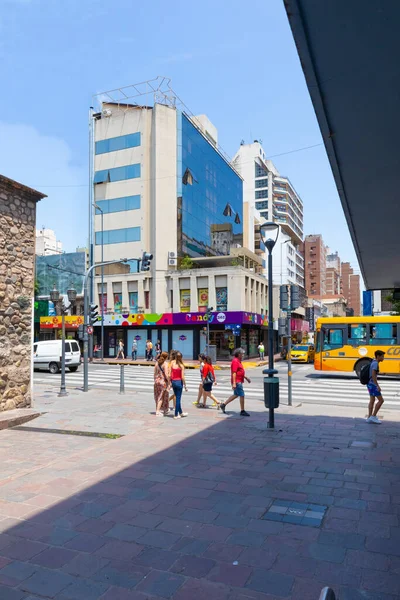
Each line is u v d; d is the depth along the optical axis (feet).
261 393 58.29
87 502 18.63
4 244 38.27
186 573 13.12
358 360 73.20
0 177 37.24
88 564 13.67
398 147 13.51
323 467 23.54
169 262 130.72
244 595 11.96
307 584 12.48
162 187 131.75
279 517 17.11
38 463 24.27
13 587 12.46
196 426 34.30
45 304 145.07
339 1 8.10
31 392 40.96
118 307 132.16
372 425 34.99
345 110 11.64
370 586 12.35
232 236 182.60
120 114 137.18
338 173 15.37
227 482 21.13
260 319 134.51
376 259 28.14
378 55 9.53
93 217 138.31
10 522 16.70
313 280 428.15
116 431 32.55
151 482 21.12
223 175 174.70
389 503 18.47
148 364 108.68
